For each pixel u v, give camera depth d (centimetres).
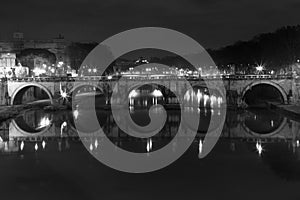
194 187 6259
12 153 8462
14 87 15500
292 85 14600
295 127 11194
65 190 6194
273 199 5772
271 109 14738
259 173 6900
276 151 8412
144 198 5853
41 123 12412
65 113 14562
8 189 6244
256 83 15000
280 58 18700
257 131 10750
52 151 8619
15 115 13788
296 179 6581
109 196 5931
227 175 6800
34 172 7081
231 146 8938
